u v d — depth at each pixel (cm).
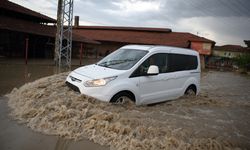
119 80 566
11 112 532
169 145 399
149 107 632
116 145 402
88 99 539
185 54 784
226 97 1095
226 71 3541
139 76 610
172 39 4162
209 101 799
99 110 507
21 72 1225
